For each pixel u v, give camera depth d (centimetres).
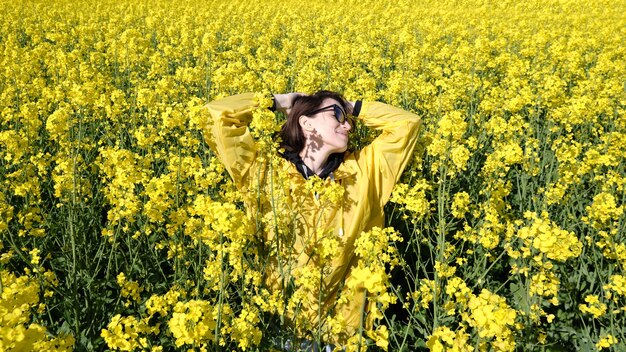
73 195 343
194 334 214
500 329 196
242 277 299
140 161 397
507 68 845
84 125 548
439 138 443
